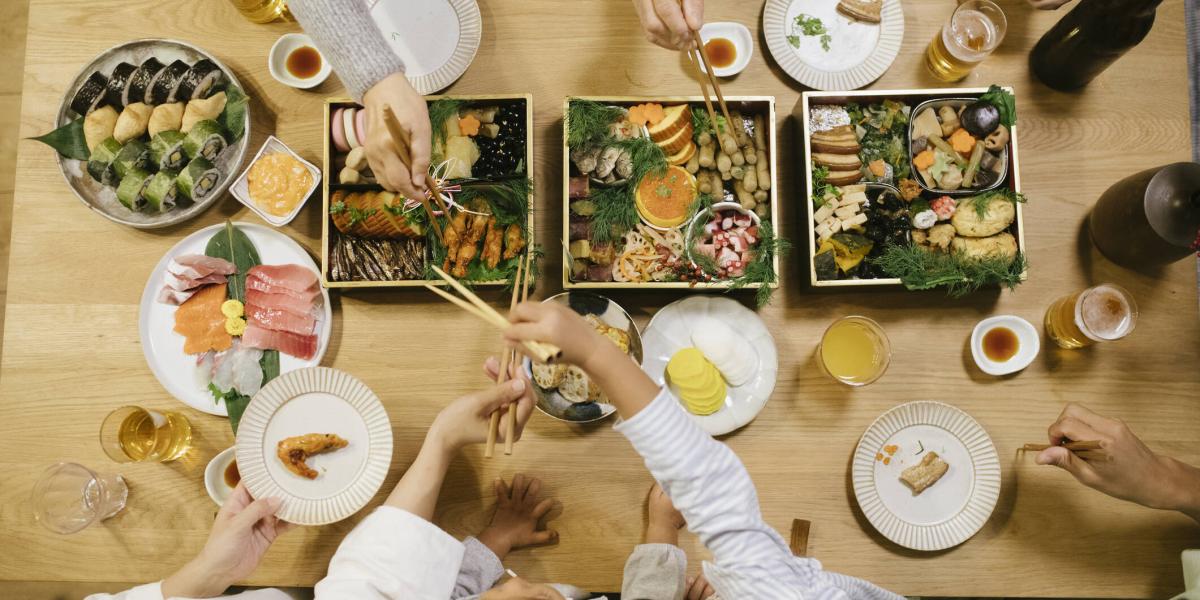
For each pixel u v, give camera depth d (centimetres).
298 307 186
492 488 188
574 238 184
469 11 195
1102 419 169
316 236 195
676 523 185
